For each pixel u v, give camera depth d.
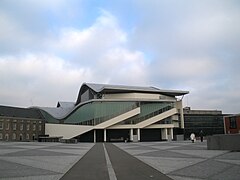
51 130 86.56
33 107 102.94
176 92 87.44
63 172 12.12
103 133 78.81
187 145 38.34
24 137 82.44
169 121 84.12
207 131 91.81
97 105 77.50
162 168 13.38
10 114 81.31
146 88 86.69
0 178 10.37
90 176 10.96
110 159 18.44
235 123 56.59
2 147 32.88
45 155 21.53
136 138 78.62
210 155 20.20
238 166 13.75
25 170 12.62
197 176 10.89
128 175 11.19
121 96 82.19
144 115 80.75
